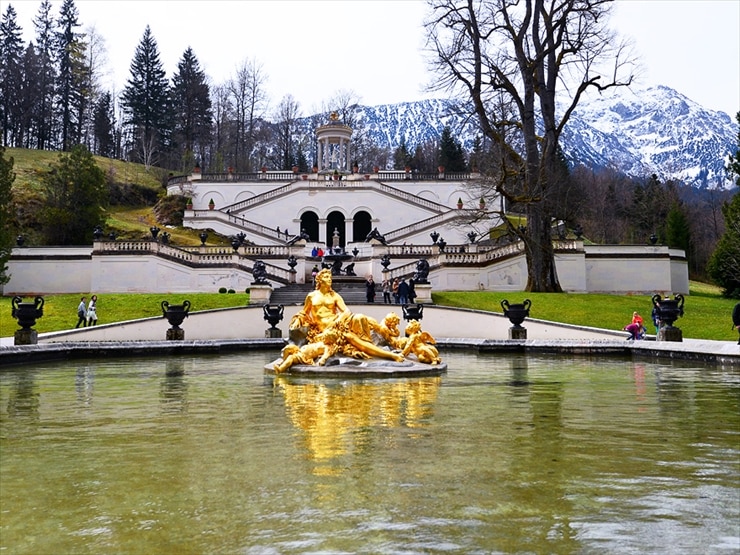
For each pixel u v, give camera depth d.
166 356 17.48
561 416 6.68
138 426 6.15
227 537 3.06
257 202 62.41
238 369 13.13
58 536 3.10
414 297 29.44
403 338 12.98
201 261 40.59
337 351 12.02
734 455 4.78
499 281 40.16
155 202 78.00
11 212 45.28
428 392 8.84
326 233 62.94
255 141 103.25
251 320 25.58
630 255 42.62
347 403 7.70
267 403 7.75
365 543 2.98
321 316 12.66
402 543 2.98
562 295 33.84
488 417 6.60
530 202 35.34
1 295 41.09
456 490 3.82
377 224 61.97
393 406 7.44
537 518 3.32
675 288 44.34
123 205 75.00
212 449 5.03
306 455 4.79
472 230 55.81
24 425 6.24
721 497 3.69
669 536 3.06
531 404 7.60
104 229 55.12
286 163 99.12
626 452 4.89
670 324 17.56
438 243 43.31
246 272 40.47
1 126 93.00
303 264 45.56
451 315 25.52
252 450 4.98
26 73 93.19
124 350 17.17
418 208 62.00
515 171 35.47
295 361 11.77
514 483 3.98
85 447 5.16
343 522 3.26
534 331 22.73
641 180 114.62
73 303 31.77
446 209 61.50
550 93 35.81
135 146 105.81
